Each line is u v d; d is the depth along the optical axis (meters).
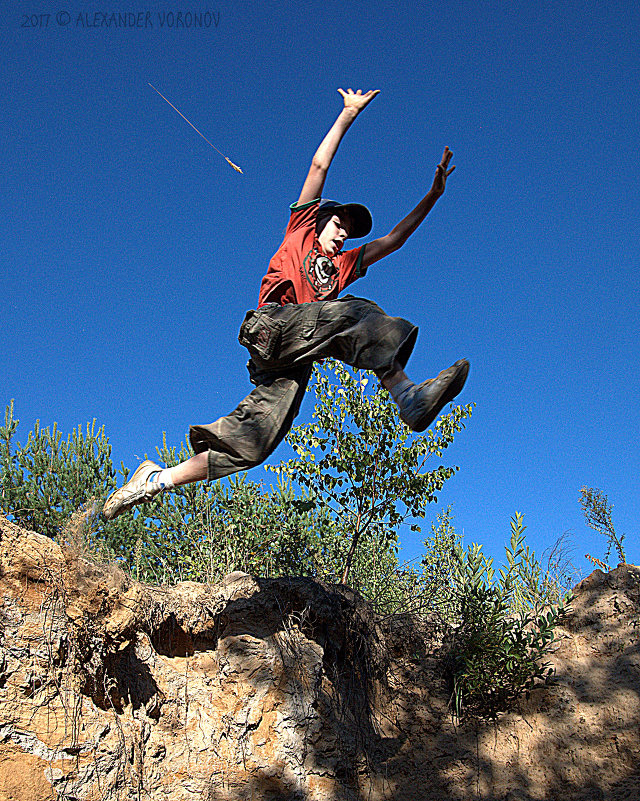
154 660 5.14
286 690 5.51
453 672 6.35
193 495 9.97
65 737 4.29
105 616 4.58
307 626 5.90
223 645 5.52
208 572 8.05
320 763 5.38
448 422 8.40
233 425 4.29
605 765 5.19
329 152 4.57
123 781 4.45
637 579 6.51
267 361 4.21
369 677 6.23
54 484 11.80
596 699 5.69
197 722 5.09
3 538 4.54
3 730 4.10
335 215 4.78
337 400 8.48
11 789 3.96
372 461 8.34
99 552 4.80
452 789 5.38
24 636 4.39
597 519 7.84
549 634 5.98
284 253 4.46
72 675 4.49
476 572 6.64
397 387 3.79
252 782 5.05
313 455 8.34
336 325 4.05
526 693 5.96
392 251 5.00
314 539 8.73
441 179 4.89
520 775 5.38
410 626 6.72
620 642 6.09
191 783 4.82
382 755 5.77
